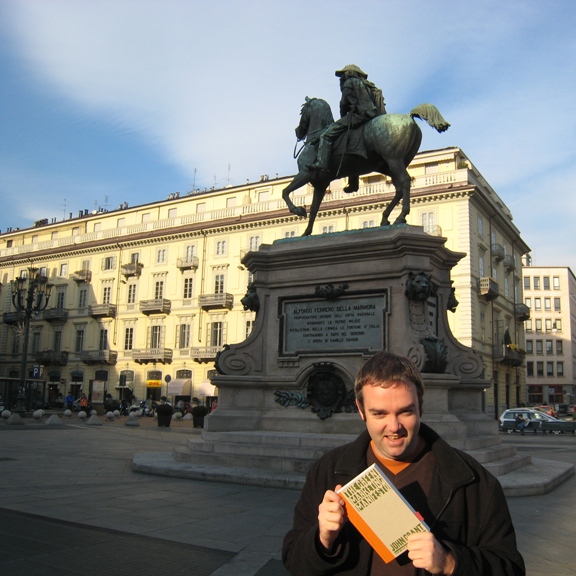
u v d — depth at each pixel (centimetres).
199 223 5188
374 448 220
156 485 783
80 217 6244
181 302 5212
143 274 5481
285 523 575
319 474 227
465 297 4088
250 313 4888
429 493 208
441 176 4256
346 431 891
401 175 981
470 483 209
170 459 971
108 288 5691
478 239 4331
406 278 909
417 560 178
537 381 9431
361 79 1048
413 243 907
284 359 971
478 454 830
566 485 830
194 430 2352
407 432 203
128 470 932
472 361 1019
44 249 6188
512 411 2908
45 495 709
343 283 958
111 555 467
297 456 845
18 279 2823
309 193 4750
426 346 873
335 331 952
